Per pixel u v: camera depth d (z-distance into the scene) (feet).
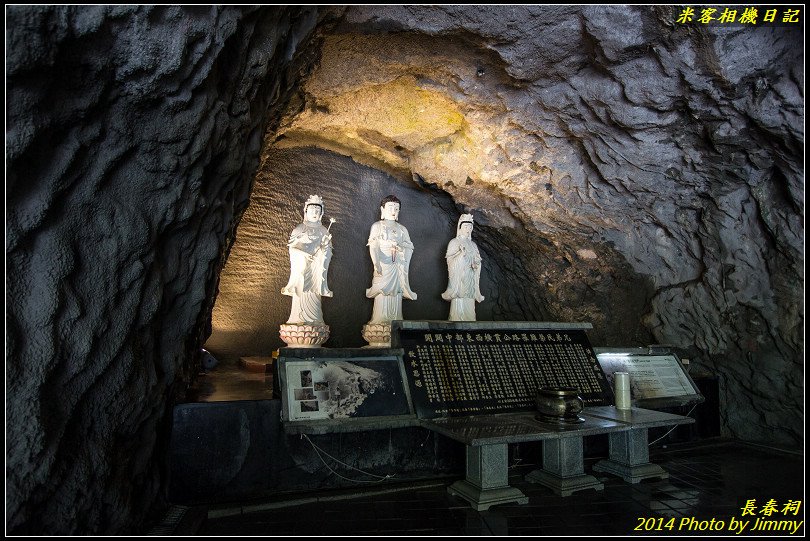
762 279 20.35
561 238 28.02
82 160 9.20
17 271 8.43
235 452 14.71
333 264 28.40
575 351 20.43
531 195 26.50
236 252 26.23
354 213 29.32
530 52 18.26
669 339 25.07
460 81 20.80
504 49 18.31
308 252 20.26
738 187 19.79
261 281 26.63
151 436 12.48
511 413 17.46
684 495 15.26
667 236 23.59
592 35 16.81
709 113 17.78
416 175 29.30
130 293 10.58
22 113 7.82
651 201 22.75
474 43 18.28
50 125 8.35
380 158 29.27
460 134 25.46
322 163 28.63
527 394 18.31
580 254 27.99
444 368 17.85
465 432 14.64
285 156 27.66
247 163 16.79
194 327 15.55
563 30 17.07
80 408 9.75
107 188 9.94
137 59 9.06
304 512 13.92
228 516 13.62
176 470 14.10
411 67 20.24
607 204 24.26
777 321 20.25
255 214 26.68
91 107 8.94
